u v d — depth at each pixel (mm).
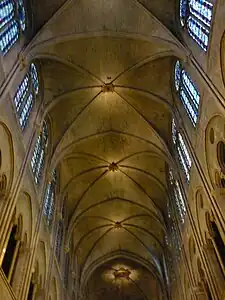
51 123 23484
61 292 23453
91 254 33469
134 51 21547
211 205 15445
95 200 29922
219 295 15352
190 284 20016
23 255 16312
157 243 32094
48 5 19406
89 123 24672
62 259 25016
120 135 25734
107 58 21906
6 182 14805
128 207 30844
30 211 17734
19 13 17688
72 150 25531
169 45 18984
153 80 22625
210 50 14695
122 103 23938
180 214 22375
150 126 23906
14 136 15602
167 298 29562
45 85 22188
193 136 17891
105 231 32719
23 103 18078
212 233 16578
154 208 28734
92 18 19938
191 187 18594
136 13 19781
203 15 16016
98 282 34719
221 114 14180
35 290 18016
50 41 19266
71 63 21766
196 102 17625
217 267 16188
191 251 19969
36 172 19594
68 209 28625
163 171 26656
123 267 34781
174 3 19703
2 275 13156
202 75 15516
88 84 22875
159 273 32031
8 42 15719
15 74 15469
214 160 15633
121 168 27812
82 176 27953
